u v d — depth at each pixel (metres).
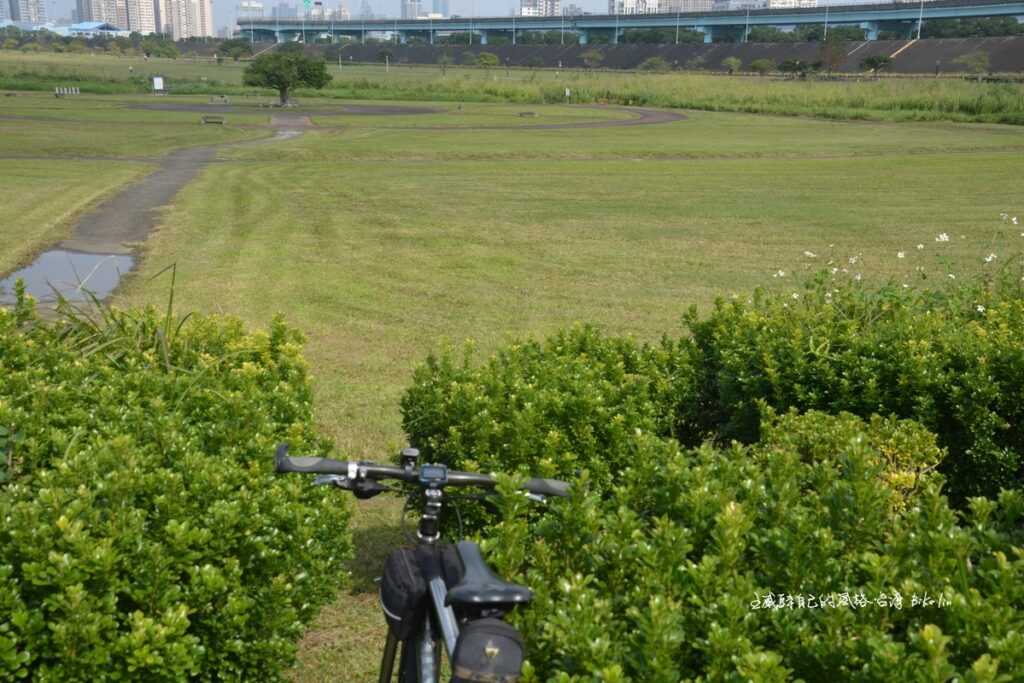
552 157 40.38
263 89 102.12
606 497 5.20
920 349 5.80
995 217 23.16
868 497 3.24
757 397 5.99
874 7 159.00
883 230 21.22
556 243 19.44
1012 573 2.63
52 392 4.87
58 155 37.66
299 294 14.48
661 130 57.56
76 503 3.22
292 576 3.71
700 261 17.56
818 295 7.75
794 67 134.00
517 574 3.05
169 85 103.94
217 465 3.88
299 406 5.32
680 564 2.92
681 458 3.80
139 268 16.64
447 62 196.38
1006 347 5.60
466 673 2.00
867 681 2.36
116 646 2.99
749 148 44.94
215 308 13.47
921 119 69.06
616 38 196.00
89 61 186.62
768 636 2.70
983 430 5.44
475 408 5.36
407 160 38.72
